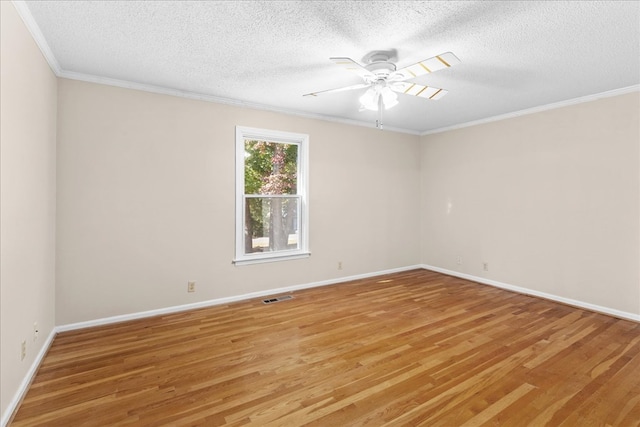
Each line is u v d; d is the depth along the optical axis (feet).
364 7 6.36
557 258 12.61
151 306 10.96
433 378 7.23
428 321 10.55
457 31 7.25
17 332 6.33
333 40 7.70
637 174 10.61
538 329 9.93
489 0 6.10
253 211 13.20
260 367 7.66
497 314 11.19
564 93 11.44
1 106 5.55
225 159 12.23
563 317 10.95
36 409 6.10
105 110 10.11
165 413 6.02
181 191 11.40
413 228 18.01
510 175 14.08
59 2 6.23
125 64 9.09
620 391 6.77
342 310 11.57
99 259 10.11
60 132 9.48
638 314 10.63
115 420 5.82
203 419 5.87
